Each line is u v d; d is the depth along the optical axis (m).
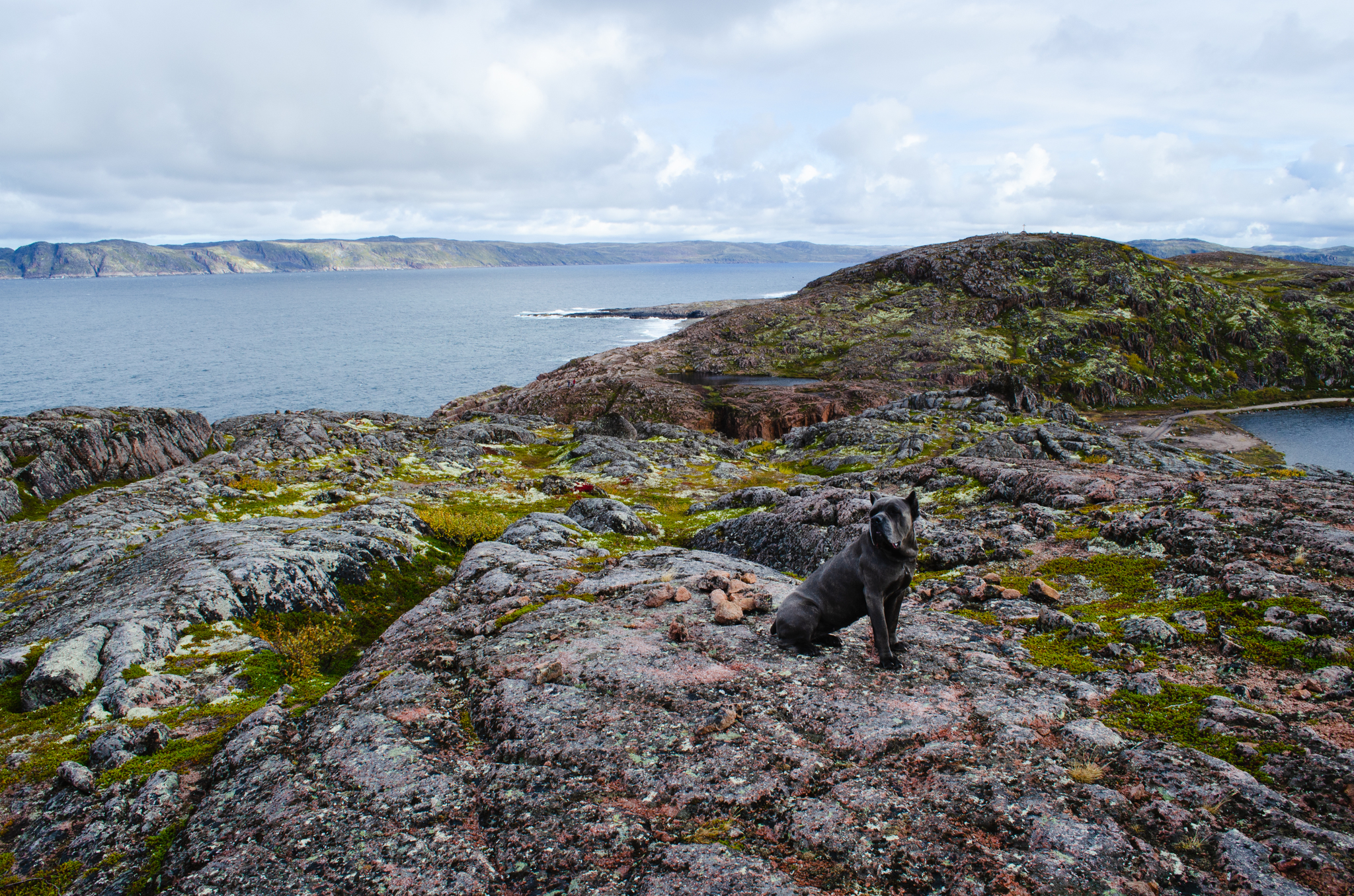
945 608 11.52
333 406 129.50
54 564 19.61
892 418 57.66
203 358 189.38
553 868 5.66
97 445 36.09
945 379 118.81
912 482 23.66
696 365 138.12
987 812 5.74
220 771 8.43
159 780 8.41
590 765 6.88
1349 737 6.19
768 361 138.38
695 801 6.23
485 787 6.84
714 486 40.56
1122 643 8.92
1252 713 6.73
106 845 7.57
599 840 5.89
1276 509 12.86
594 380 123.12
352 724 8.55
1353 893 4.49
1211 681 7.74
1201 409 117.69
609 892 5.34
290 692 10.73
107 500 29.25
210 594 14.67
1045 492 17.72
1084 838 5.31
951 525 16.88
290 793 7.29
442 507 31.92
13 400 129.12
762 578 13.49
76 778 8.81
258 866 6.24
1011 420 54.56
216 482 33.25
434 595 13.90
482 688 8.88
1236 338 136.88
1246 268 195.25
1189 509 13.56
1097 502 16.50
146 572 16.55
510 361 185.75
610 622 10.55
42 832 8.09
